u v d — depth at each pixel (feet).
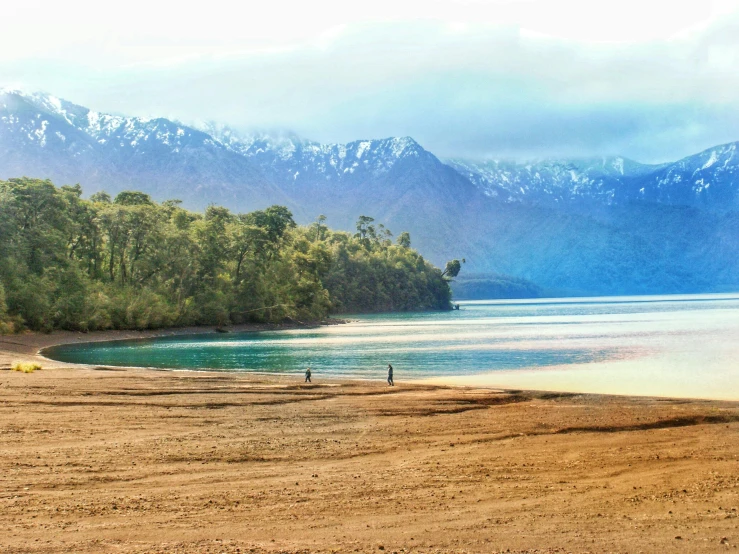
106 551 49.24
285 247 569.64
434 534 53.93
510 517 58.08
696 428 98.07
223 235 465.06
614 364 202.90
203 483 67.87
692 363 203.62
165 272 428.15
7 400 119.65
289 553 49.49
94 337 343.87
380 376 180.04
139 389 138.00
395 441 88.74
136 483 67.56
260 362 221.46
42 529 53.98
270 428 97.50
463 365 206.18
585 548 51.13
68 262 372.79
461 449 84.12
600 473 72.38
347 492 65.10
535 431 95.76
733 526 55.83
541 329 400.06
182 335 386.93
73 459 76.69
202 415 108.17
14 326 320.91
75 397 124.77
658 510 60.08
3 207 345.92
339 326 490.49
